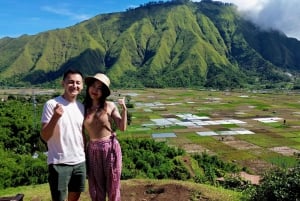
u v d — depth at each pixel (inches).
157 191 608.1
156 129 4239.7
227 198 576.4
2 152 1461.6
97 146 326.0
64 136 311.9
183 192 593.0
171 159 1835.6
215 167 2065.7
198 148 3324.3
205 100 7524.6
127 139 1996.8
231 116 5339.6
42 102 4598.9
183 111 5831.7
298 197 492.4
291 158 2962.6
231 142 3607.3
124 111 319.9
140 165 1556.3
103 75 323.9
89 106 329.7
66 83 318.0
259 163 2810.0
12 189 755.4
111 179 327.6
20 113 2381.9
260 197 526.6
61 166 312.5
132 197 586.2
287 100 7603.4
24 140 1977.1
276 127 4456.2
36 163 1258.0
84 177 325.1
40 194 616.1
